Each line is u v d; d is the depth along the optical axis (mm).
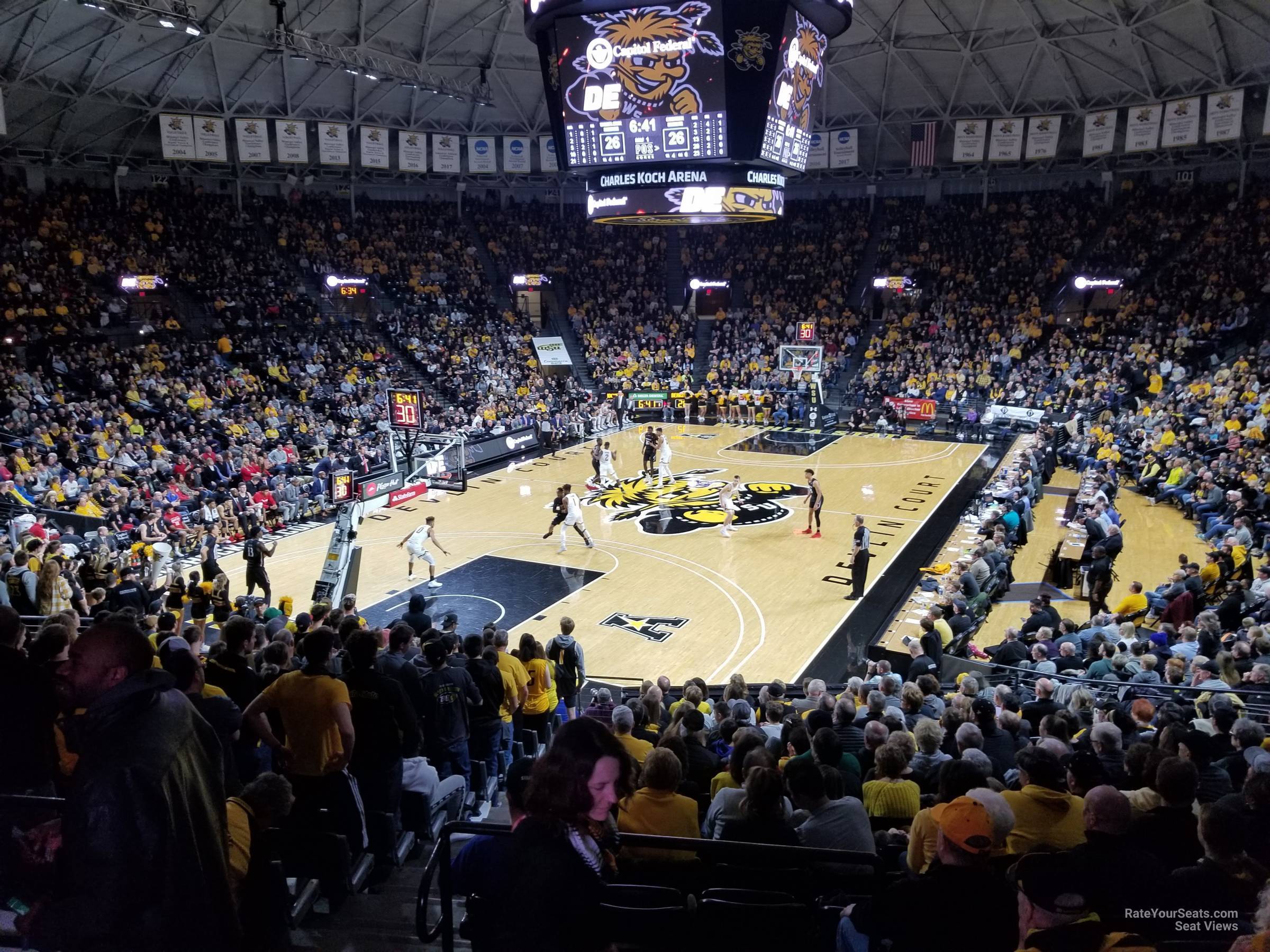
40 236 35406
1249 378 30578
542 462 35594
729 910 4676
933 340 43781
